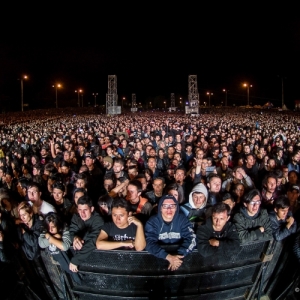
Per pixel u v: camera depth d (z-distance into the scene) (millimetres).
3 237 4012
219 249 3748
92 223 4277
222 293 3863
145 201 5328
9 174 8125
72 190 7301
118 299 3727
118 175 7289
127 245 3756
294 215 5828
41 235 3906
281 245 4242
